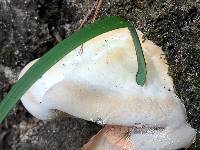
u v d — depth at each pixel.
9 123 0.25
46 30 0.23
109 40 0.17
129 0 0.19
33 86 0.18
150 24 0.19
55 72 0.18
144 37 0.18
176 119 0.16
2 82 0.25
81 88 0.16
